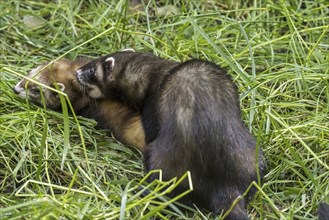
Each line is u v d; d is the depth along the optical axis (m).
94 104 12.38
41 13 14.59
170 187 9.81
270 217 10.46
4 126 11.54
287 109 12.38
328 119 11.99
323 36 13.41
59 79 12.52
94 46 13.88
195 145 10.30
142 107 11.85
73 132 11.87
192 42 13.56
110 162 11.38
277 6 14.27
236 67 12.30
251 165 10.53
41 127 11.73
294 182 11.10
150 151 10.74
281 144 11.55
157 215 10.20
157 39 13.17
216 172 10.34
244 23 14.01
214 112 10.42
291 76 12.72
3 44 13.80
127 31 13.16
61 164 10.97
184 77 10.86
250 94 12.33
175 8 14.73
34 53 13.77
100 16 14.28
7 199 10.48
